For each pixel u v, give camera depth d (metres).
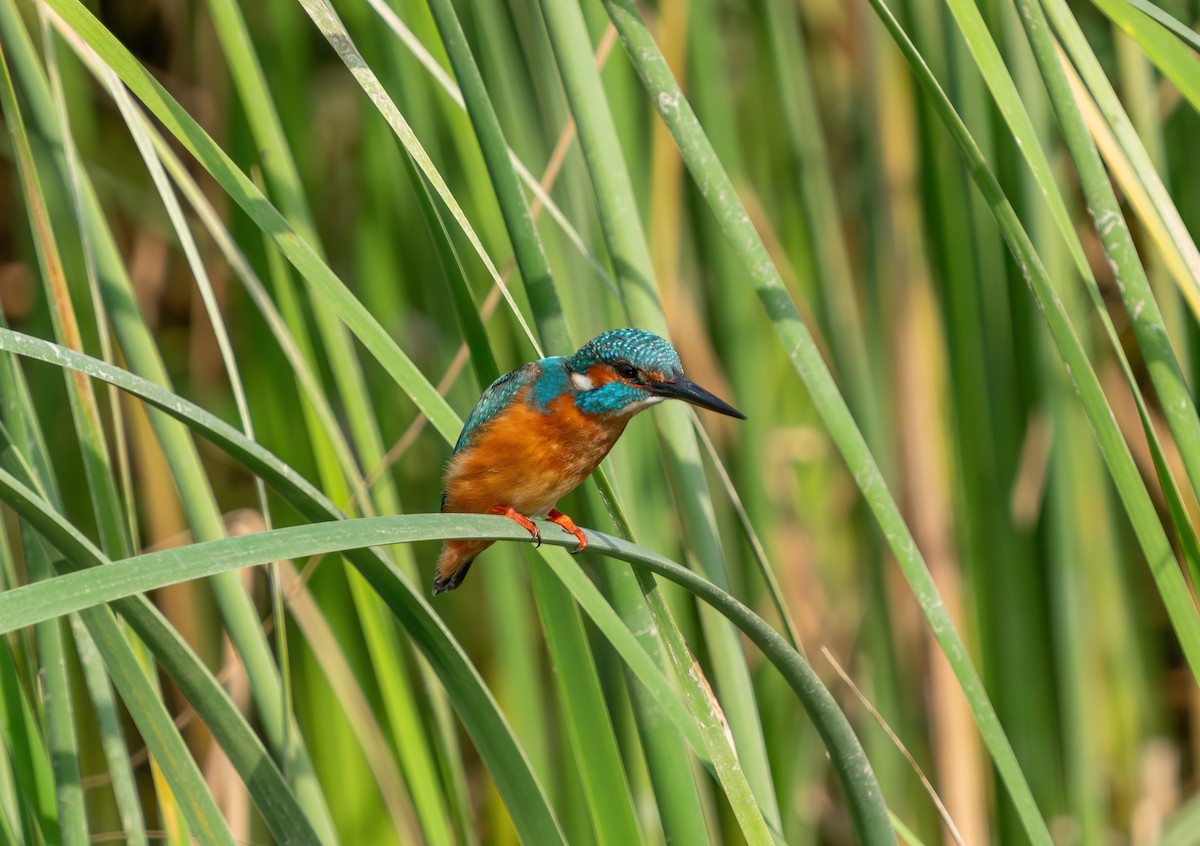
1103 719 10.43
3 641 6.87
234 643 7.43
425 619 6.00
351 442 10.85
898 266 10.35
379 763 9.71
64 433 11.32
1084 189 6.07
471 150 8.91
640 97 10.09
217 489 14.99
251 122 8.09
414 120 9.38
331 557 10.32
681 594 9.02
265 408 10.30
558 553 6.56
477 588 13.38
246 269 7.81
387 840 9.90
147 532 11.91
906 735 10.89
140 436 11.73
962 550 10.72
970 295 9.78
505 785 6.32
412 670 10.43
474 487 8.16
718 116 10.62
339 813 9.88
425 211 6.55
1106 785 11.04
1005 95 6.43
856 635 12.09
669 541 8.90
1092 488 10.36
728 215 6.46
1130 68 9.48
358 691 9.70
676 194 10.40
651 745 6.39
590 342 7.96
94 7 11.82
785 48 10.64
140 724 5.88
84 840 6.45
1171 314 9.49
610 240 6.99
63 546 5.11
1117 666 10.95
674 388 7.66
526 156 9.21
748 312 10.88
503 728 6.14
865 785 6.08
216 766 10.93
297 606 9.52
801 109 10.66
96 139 12.69
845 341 10.65
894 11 9.92
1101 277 11.90
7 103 6.70
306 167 10.97
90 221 7.55
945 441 10.61
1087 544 10.48
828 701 5.84
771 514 11.02
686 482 7.52
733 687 7.29
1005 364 9.95
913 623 10.73
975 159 6.14
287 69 10.75
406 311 10.86
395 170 10.62
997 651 10.34
